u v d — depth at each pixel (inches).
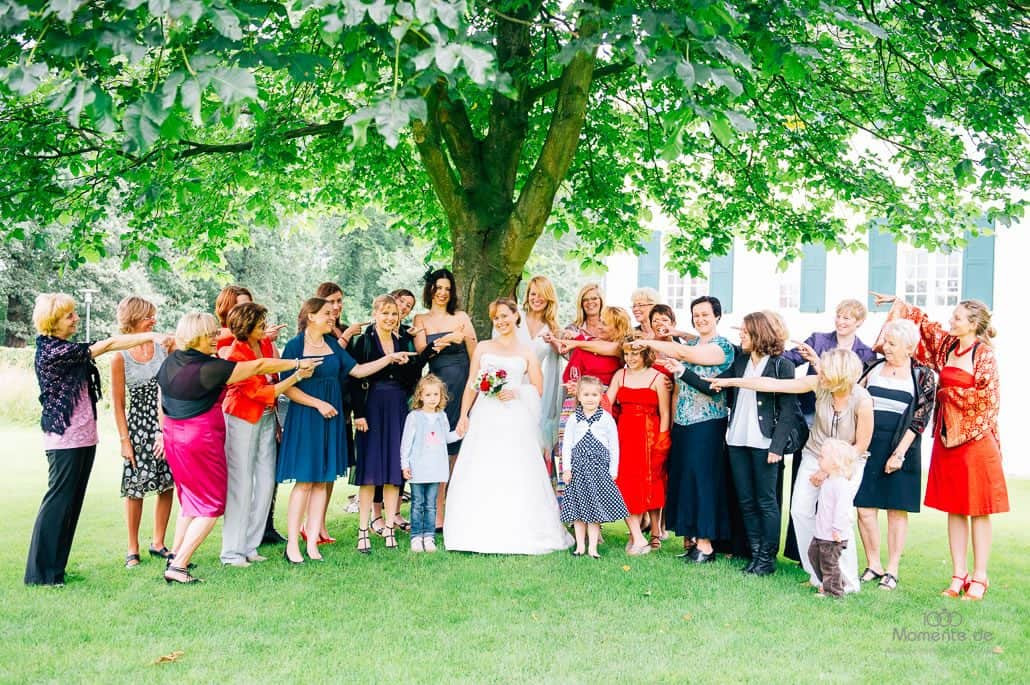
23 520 294.8
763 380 221.9
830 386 210.1
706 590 208.1
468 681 149.4
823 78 360.2
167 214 382.9
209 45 140.2
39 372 207.0
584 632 176.4
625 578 218.7
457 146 323.6
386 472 247.1
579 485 242.4
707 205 464.1
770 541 226.7
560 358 289.0
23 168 284.2
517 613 189.0
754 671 155.2
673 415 259.3
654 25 149.8
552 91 377.7
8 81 132.5
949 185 388.5
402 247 1364.4
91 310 1232.8
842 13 181.6
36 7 134.9
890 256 619.5
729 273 666.2
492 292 313.0
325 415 233.6
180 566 211.3
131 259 369.7
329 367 239.1
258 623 180.4
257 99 131.2
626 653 164.1
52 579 207.8
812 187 428.5
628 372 257.8
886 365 222.8
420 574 221.8
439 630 177.2
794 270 649.0
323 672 153.0
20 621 179.8
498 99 329.7
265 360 213.5
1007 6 280.8
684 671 154.8
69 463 207.8
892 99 351.3
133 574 219.8
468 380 266.1
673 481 243.8
